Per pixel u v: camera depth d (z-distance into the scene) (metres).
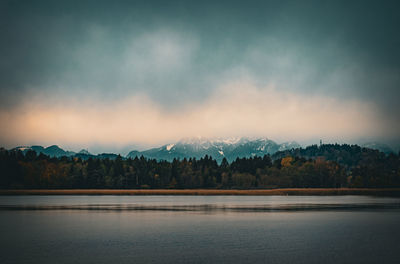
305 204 133.62
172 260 39.72
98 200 156.50
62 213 91.00
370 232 59.84
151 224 69.62
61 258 40.50
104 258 40.53
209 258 40.72
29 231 59.75
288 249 45.75
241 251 44.44
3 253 42.91
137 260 39.69
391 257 41.44
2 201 144.50
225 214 91.06
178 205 125.81
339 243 49.97
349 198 186.25
